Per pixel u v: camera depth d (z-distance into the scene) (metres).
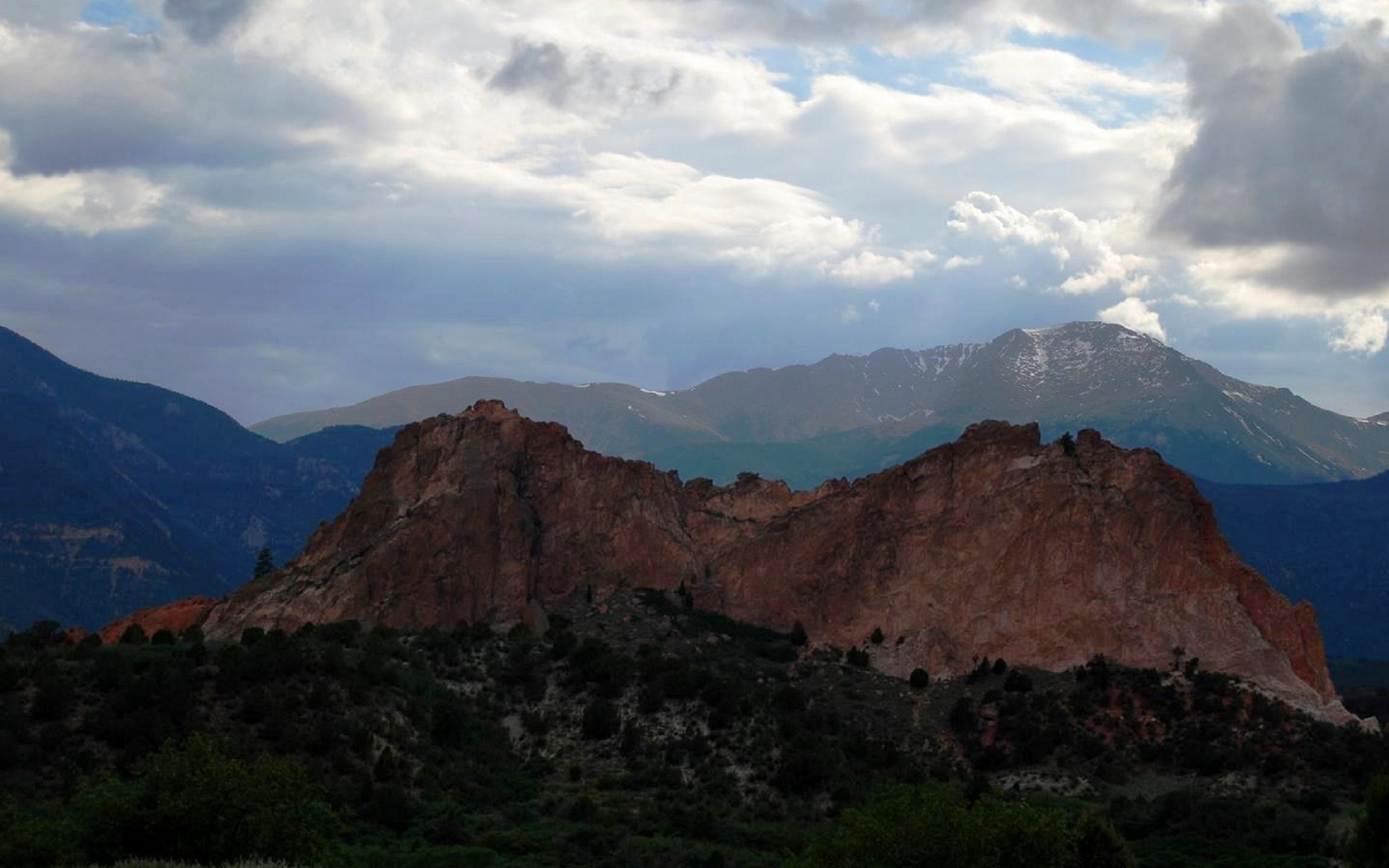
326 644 168.88
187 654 159.25
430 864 128.00
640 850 136.00
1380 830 112.12
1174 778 163.75
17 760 133.25
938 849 111.38
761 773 158.50
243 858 108.00
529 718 169.75
